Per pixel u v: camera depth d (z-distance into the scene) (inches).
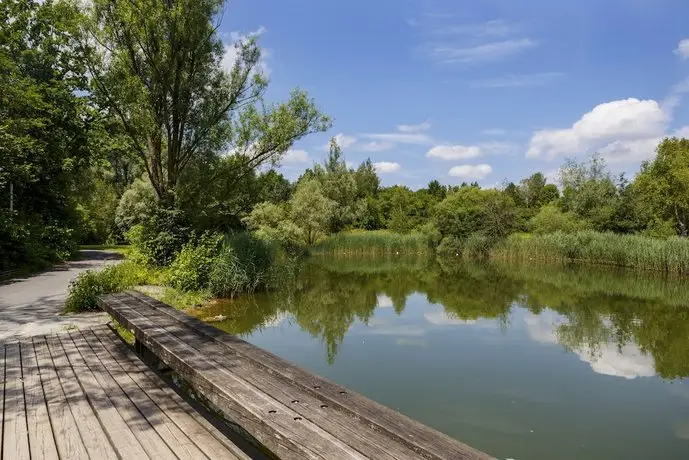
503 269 980.6
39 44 843.4
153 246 575.8
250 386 127.8
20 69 812.0
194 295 498.3
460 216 1302.9
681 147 1052.5
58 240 754.8
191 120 607.2
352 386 270.1
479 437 207.3
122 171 1700.3
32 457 116.3
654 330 425.1
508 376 290.0
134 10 554.3
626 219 1138.0
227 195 652.1
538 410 237.8
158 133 593.3
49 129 840.3
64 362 197.2
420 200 1993.1
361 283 746.2
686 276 841.5
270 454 162.6
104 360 200.2
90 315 315.0
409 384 274.1
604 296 626.5
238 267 553.6
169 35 573.3
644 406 244.1
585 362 322.0
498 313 506.3
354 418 104.7
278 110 630.5
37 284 469.1
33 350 216.1
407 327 430.6
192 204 626.2
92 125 860.0
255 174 668.7
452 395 257.0
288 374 135.2
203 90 610.5
